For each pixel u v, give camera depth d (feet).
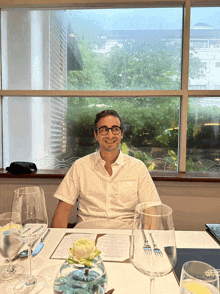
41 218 2.04
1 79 6.95
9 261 2.18
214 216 6.19
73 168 4.41
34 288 1.81
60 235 2.79
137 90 6.56
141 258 1.37
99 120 4.36
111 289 1.82
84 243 1.78
